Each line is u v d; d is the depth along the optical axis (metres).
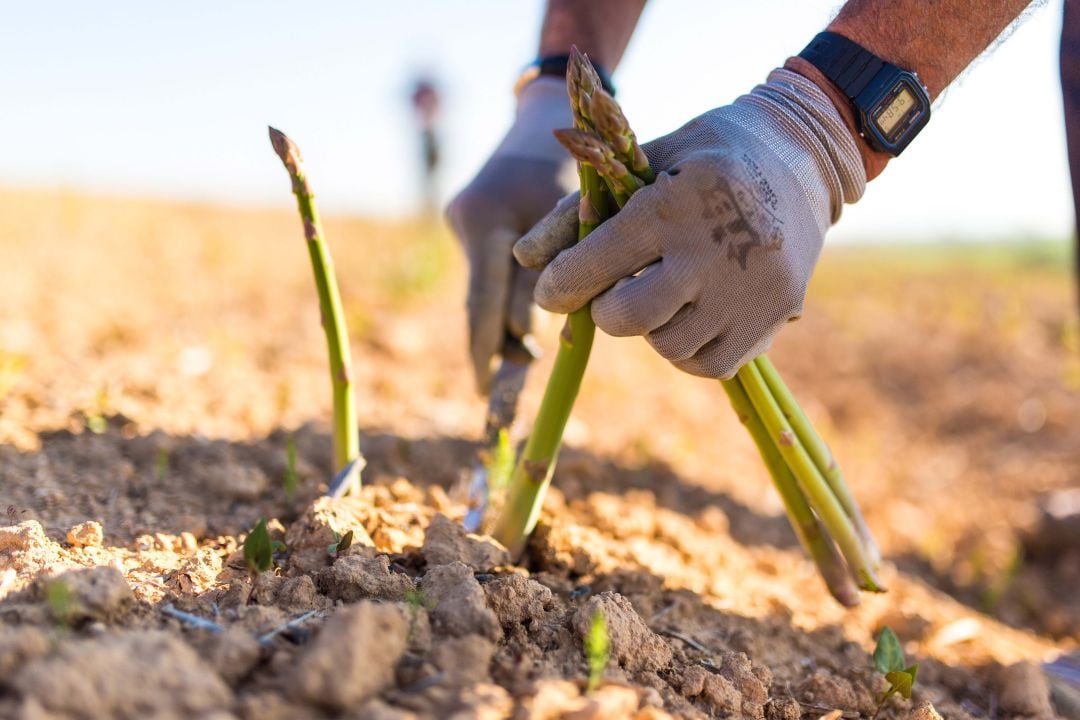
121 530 1.75
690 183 1.34
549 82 1.98
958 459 4.78
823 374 6.05
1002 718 1.82
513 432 2.14
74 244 6.14
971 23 1.45
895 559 3.19
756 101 1.47
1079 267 3.60
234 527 1.83
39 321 3.66
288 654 1.24
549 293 1.46
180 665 1.10
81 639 1.20
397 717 1.10
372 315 4.93
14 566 1.42
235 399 2.99
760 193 1.35
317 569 1.57
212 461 2.24
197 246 7.08
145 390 2.84
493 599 1.44
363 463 1.89
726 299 1.39
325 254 1.71
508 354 2.09
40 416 2.43
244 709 1.09
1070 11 1.64
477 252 1.99
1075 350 6.67
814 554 1.87
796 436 1.75
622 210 1.38
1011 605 2.94
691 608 1.84
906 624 2.16
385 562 1.52
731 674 1.56
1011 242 15.41
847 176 1.49
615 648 1.42
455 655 1.26
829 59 1.47
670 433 3.95
